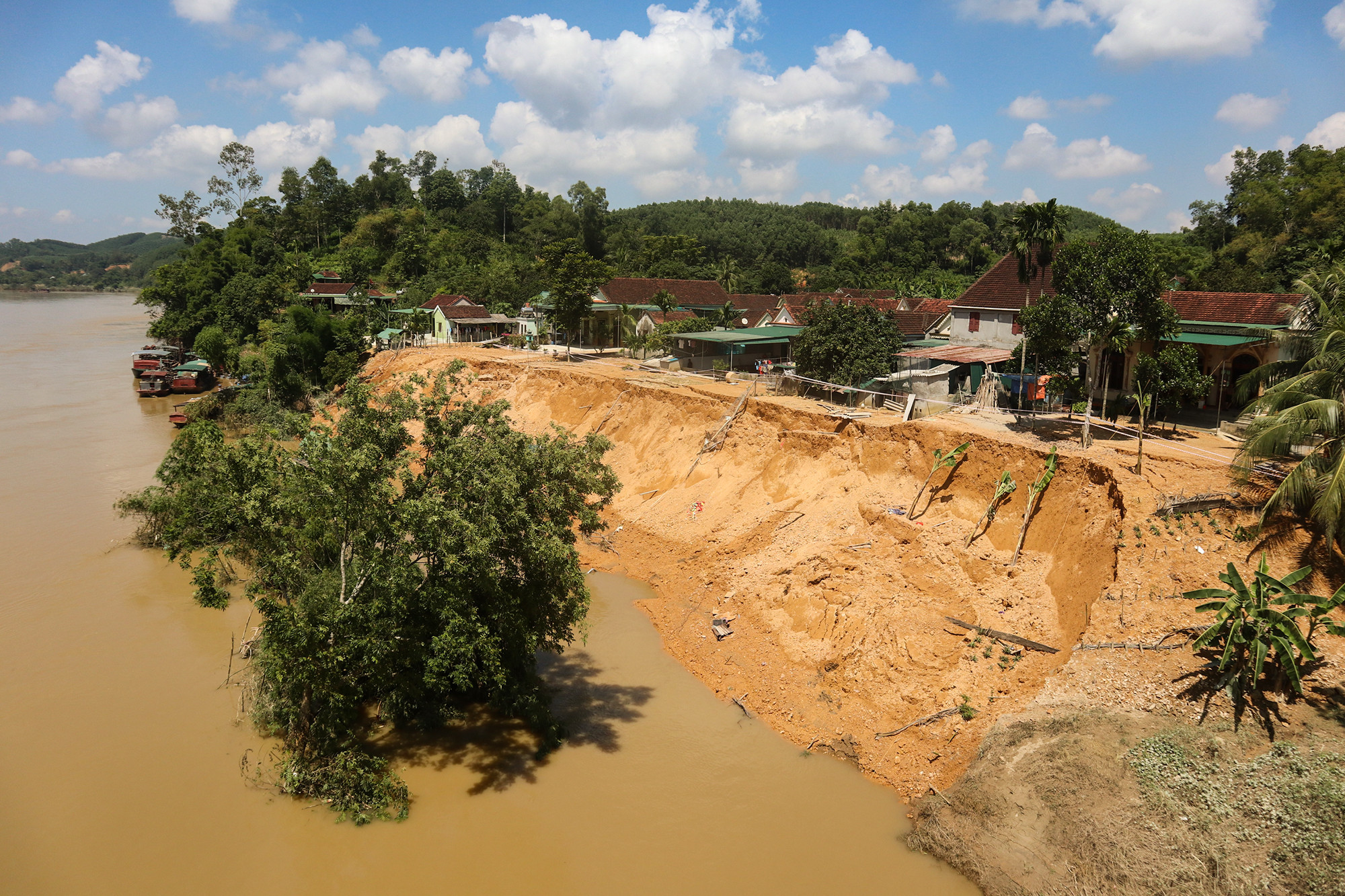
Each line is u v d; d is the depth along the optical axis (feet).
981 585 81.05
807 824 60.49
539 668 84.12
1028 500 85.10
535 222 430.61
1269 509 69.26
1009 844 53.98
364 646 62.28
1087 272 93.91
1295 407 69.10
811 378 138.82
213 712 76.33
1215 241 261.24
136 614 96.07
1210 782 52.24
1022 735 60.90
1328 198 202.59
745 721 74.38
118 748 70.38
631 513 122.31
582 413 159.53
